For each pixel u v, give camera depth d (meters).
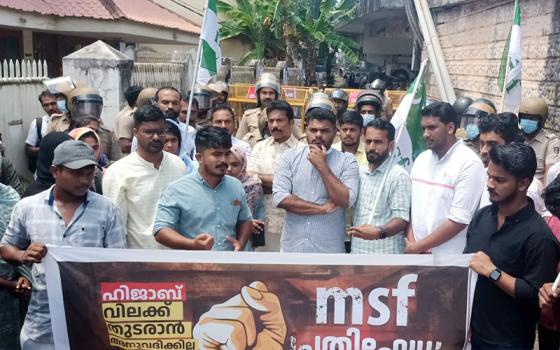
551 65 6.83
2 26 11.98
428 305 3.15
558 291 2.69
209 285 3.16
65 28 13.38
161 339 3.20
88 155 3.16
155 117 3.98
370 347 3.20
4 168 5.03
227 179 3.75
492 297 3.04
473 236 3.20
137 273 3.15
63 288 3.14
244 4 25.80
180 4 22.47
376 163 4.05
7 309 3.75
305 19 26.81
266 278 3.16
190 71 14.05
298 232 4.00
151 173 4.07
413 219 4.02
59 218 3.25
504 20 8.86
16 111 8.01
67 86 7.30
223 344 3.21
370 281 3.16
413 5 12.55
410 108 4.51
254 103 14.36
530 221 2.92
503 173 2.89
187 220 3.62
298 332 3.20
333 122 3.95
